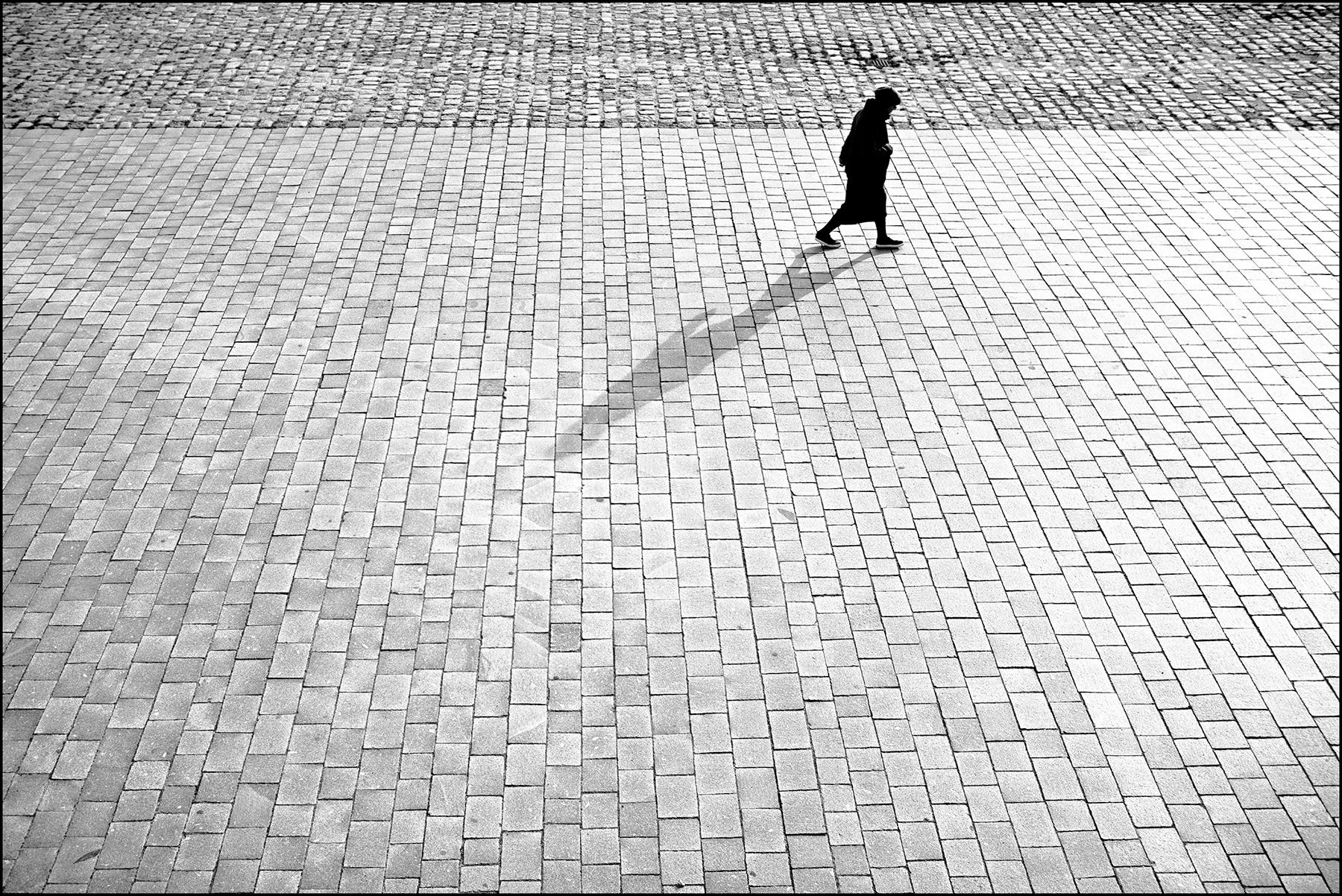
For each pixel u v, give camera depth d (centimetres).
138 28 1808
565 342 998
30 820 582
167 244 1162
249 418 894
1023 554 768
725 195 1284
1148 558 764
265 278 1099
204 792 598
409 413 902
